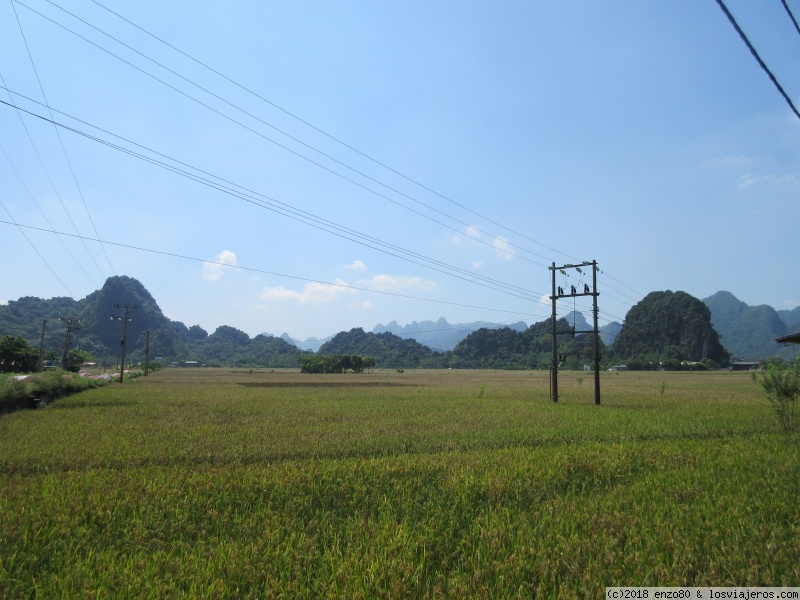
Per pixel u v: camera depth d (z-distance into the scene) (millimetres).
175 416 23094
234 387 50562
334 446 14984
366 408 27703
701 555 6359
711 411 26328
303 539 6938
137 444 15016
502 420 21891
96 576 5809
